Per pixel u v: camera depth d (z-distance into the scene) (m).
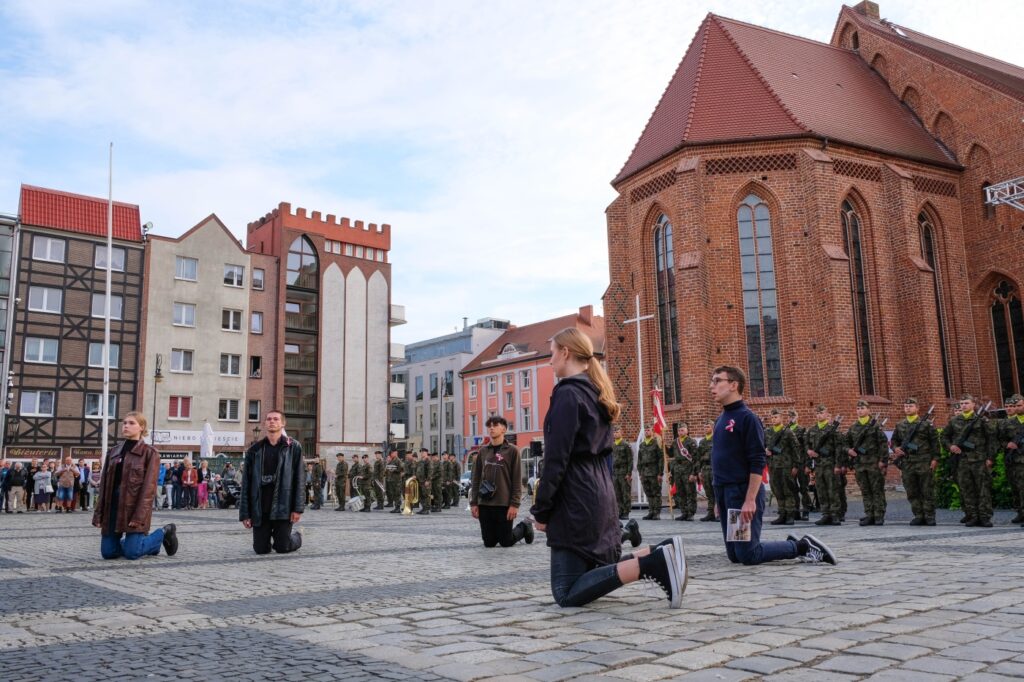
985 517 13.55
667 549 5.05
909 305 31.20
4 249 42.38
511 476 11.05
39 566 9.10
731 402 7.75
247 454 10.44
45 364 42.16
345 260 54.31
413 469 26.00
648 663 3.63
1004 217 33.00
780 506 15.96
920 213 33.56
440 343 82.31
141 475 9.85
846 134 32.16
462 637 4.40
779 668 3.48
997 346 33.56
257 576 7.80
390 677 3.52
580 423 5.08
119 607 5.85
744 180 30.59
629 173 33.16
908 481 14.34
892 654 3.68
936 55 36.12
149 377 45.12
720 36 35.03
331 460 51.88
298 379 51.66
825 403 28.95
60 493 29.22
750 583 6.36
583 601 5.12
